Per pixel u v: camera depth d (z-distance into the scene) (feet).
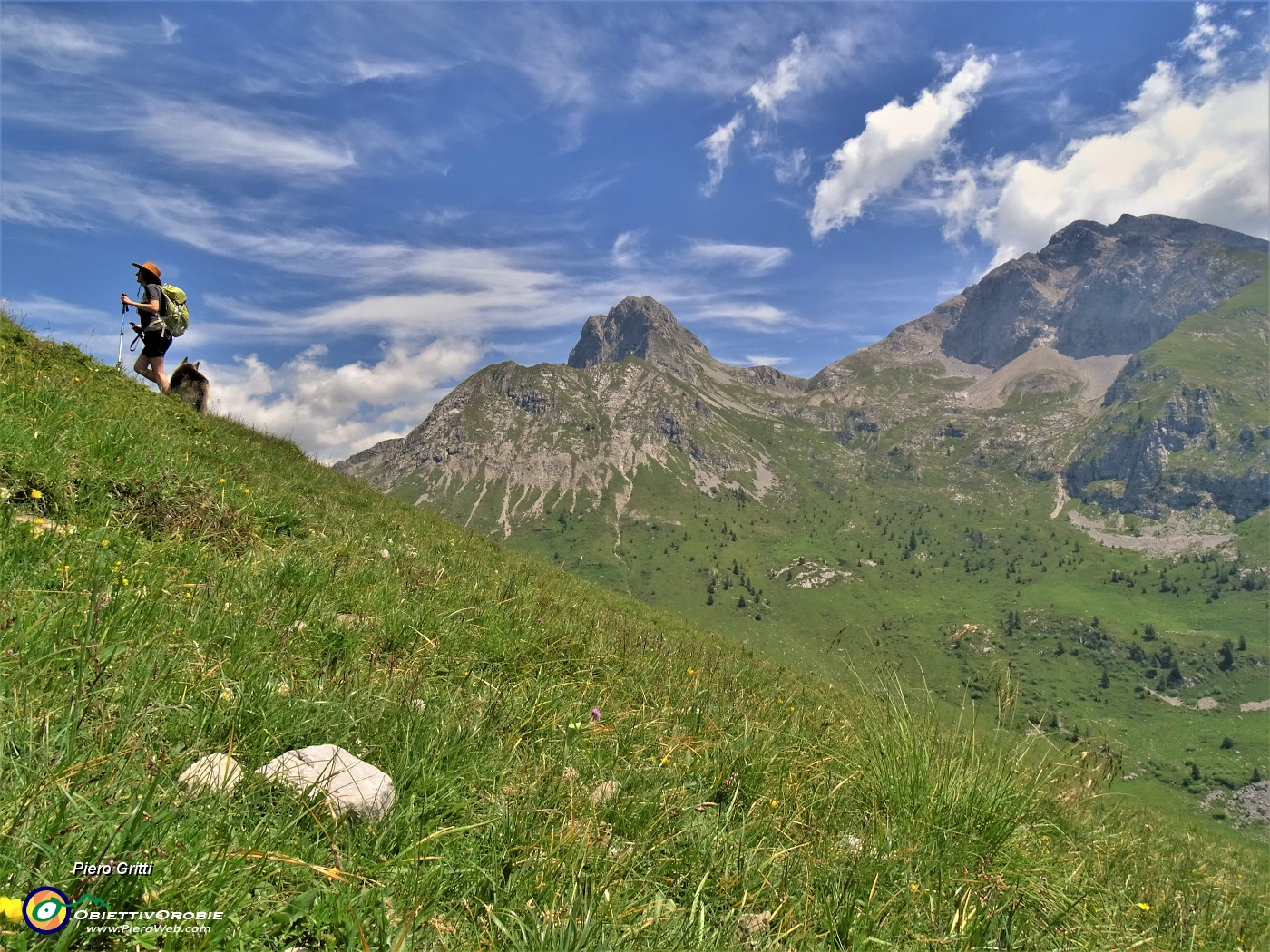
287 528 30.07
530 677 20.61
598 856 11.07
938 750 17.13
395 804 11.04
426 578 28.78
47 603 13.48
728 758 17.19
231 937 7.62
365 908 8.71
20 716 9.89
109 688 11.23
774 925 10.98
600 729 17.75
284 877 8.84
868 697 19.27
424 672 18.30
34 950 6.75
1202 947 15.16
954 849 14.64
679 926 10.07
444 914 9.25
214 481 30.01
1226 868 36.73
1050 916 13.53
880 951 11.06
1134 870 20.42
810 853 13.58
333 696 14.07
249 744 11.54
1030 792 17.02
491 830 11.21
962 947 11.32
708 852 12.55
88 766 9.10
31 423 24.97
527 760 14.47
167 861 8.00
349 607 21.68
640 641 33.06
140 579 16.74
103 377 44.37
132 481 24.81
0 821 7.91
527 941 8.71
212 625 15.52
